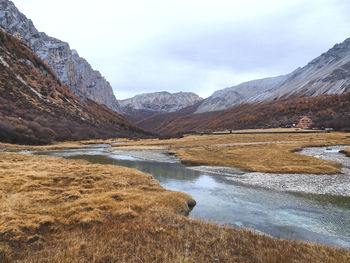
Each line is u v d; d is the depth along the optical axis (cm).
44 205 1523
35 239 1048
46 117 11894
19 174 2277
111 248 1005
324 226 1549
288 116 18988
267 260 930
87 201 1612
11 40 17675
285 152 5388
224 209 1919
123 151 7644
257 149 6231
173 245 1065
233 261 927
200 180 3128
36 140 8581
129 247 1028
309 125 14462
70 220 1295
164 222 1383
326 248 1095
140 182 2538
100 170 2980
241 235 1251
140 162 4988
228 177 3319
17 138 7900
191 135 15288
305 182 2830
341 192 2383
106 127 17600
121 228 1249
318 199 2181
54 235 1117
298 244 1148
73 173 2589
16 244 980
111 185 2242
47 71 19375
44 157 4766
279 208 1941
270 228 1510
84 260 880
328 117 15425
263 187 2692
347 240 1332
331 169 3434
